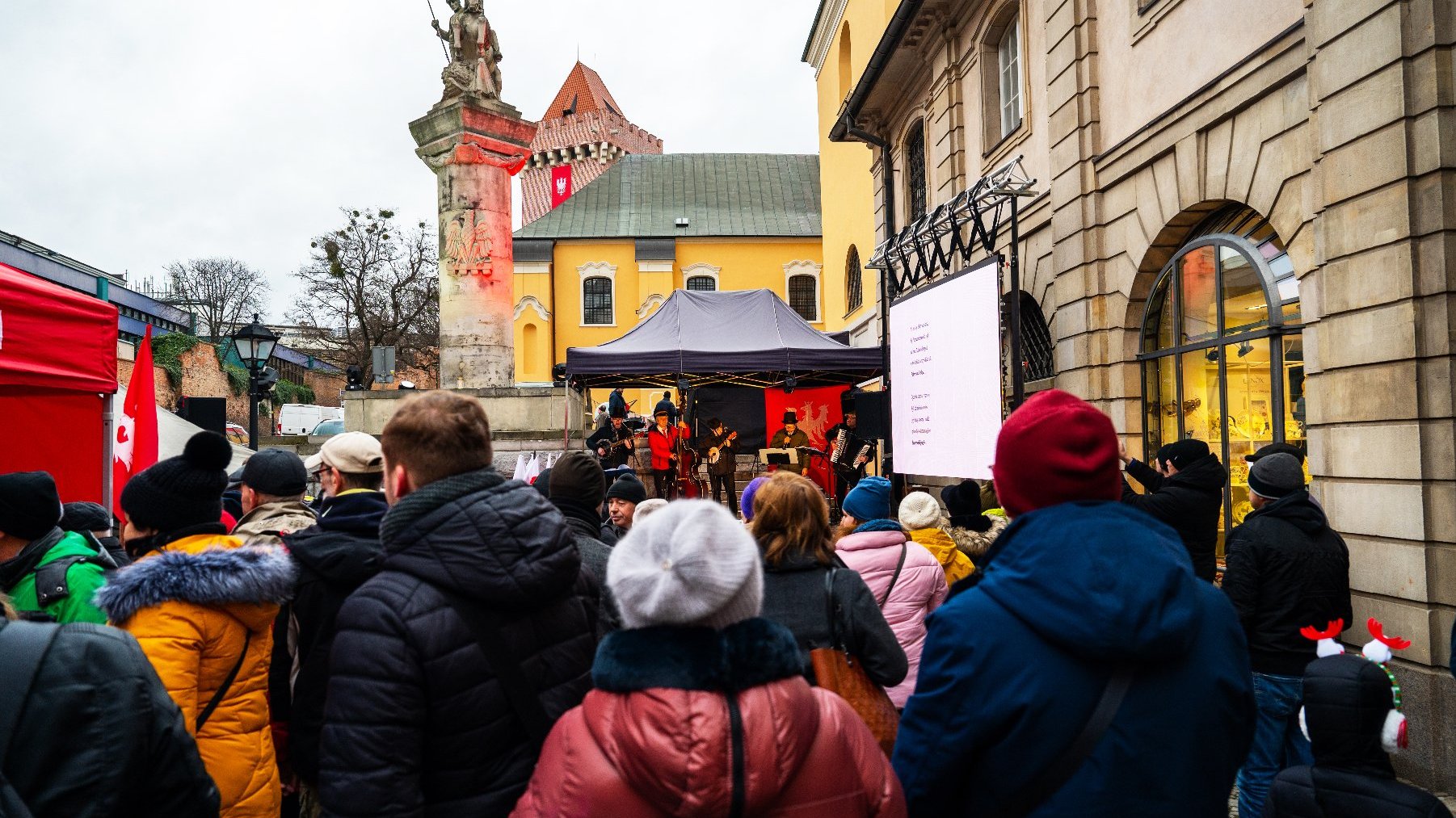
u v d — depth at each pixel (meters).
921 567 3.68
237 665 2.37
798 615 2.77
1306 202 6.07
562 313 40.88
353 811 1.69
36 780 1.35
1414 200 5.07
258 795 2.37
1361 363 5.44
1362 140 5.39
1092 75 8.98
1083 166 9.01
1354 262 5.47
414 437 1.96
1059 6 9.40
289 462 3.25
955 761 1.60
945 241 13.28
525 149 17.39
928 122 14.07
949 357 9.05
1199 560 4.94
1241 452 6.93
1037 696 1.54
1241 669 1.64
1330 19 5.64
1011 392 11.28
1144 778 1.52
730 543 1.46
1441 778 4.86
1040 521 1.67
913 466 9.97
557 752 1.47
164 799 1.51
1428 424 5.00
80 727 1.38
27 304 4.35
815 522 2.90
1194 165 7.34
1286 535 3.84
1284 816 2.53
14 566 2.82
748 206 43.66
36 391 4.61
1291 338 6.34
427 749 1.81
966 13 12.28
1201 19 7.29
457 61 16.66
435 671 1.78
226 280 58.81
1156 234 7.96
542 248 40.72
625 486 4.95
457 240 16.67
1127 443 8.47
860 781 1.47
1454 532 4.85
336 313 35.97
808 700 1.44
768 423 18.06
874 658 2.78
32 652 1.39
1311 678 2.49
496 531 1.86
